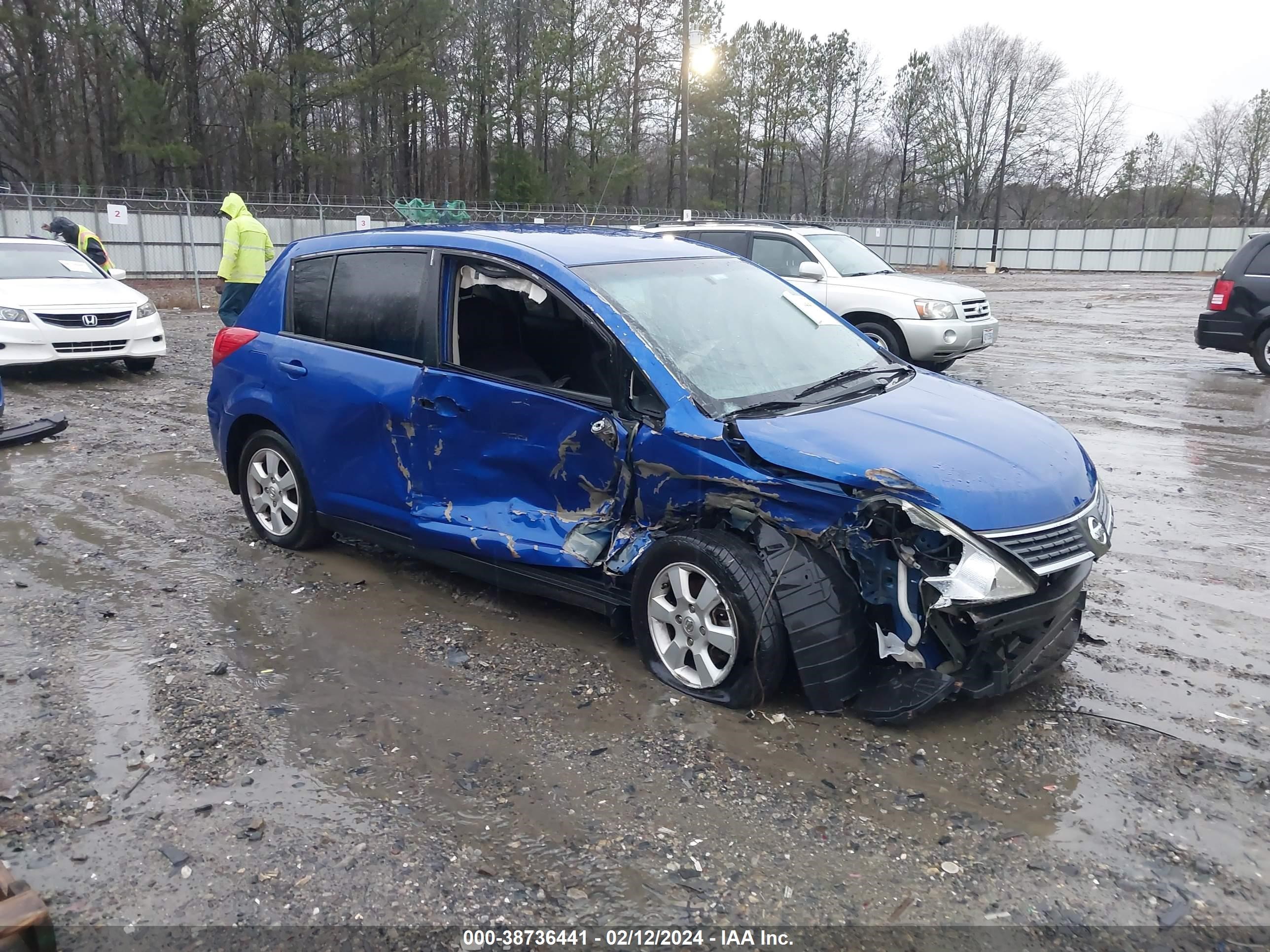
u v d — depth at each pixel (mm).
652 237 5375
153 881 2885
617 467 4121
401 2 38281
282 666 4293
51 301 11344
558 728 3771
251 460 5824
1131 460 8094
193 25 39188
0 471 7520
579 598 4387
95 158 43531
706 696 3941
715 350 4328
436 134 52750
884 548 3598
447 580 5348
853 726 3773
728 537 3865
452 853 3027
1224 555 5816
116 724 3770
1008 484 3605
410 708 3928
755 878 2926
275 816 3207
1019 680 3754
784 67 62938
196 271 23672
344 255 5297
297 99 39188
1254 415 9984
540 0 47312
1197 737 3740
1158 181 73188
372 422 4977
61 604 4945
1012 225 71500
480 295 4668
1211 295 12977
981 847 3076
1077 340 16891
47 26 36875
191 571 5453
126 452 8188
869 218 62406
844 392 4367
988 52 67562
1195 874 2959
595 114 47562
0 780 3385
